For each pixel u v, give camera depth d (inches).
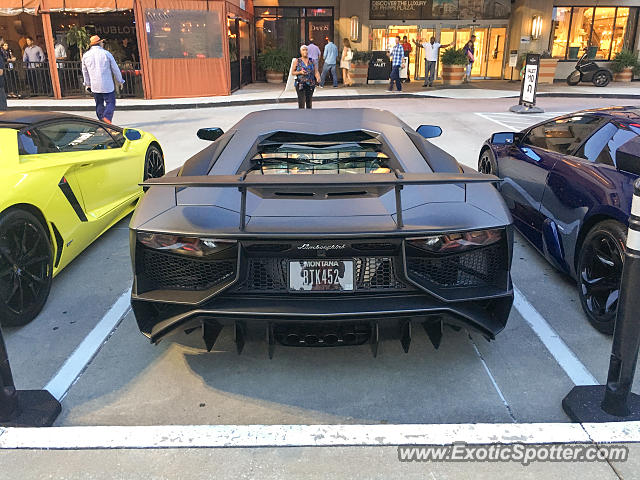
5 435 89.9
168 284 100.8
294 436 89.1
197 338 123.6
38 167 137.9
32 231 129.8
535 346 119.5
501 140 187.9
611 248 117.9
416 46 847.1
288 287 95.1
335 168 120.8
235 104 591.5
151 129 435.2
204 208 101.3
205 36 621.0
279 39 815.1
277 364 113.7
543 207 155.2
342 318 93.1
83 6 593.9
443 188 109.0
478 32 848.3
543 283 152.8
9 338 124.9
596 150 140.9
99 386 106.6
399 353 117.3
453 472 81.9
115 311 137.6
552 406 99.0
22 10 595.2
